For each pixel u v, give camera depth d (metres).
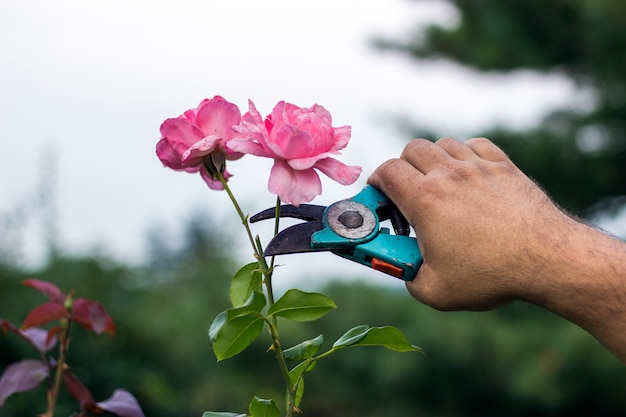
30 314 1.44
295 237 1.18
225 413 1.16
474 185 1.12
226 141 1.19
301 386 1.17
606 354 7.79
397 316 8.80
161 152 1.22
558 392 7.96
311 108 1.20
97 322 1.44
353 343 1.13
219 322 1.06
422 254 1.13
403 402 8.97
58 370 1.44
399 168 1.16
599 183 8.27
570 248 1.07
